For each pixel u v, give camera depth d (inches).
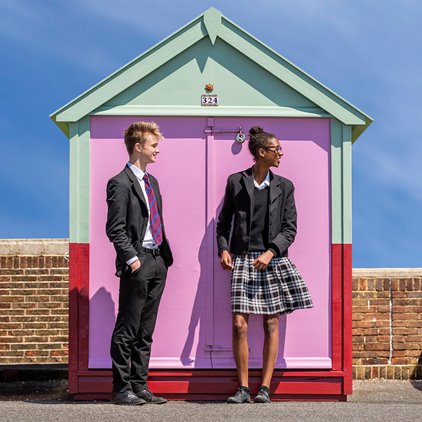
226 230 249.1
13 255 399.9
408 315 348.5
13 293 399.2
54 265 400.2
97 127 253.9
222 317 253.0
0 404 241.1
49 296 399.2
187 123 255.1
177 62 255.8
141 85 255.1
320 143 256.4
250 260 244.2
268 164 243.9
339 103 254.8
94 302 251.0
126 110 253.6
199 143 254.8
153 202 239.1
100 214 252.5
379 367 343.6
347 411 219.8
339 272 254.1
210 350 252.1
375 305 348.2
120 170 253.3
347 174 255.1
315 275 254.1
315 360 252.8
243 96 255.8
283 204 246.2
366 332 346.6
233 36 255.6
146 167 253.8
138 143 237.3
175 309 253.1
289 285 244.1
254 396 251.4
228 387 251.0
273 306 241.9
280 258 246.1
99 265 251.8
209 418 207.8
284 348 253.1
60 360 398.0
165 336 252.5
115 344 235.3
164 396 250.7
